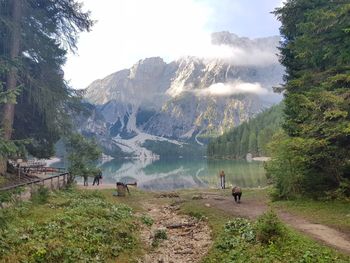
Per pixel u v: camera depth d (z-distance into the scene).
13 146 9.95
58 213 16.92
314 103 20.22
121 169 135.25
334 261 10.89
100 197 27.14
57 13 30.34
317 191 23.30
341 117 20.25
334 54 20.56
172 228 19.88
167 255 14.98
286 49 27.08
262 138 157.00
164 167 147.25
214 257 13.54
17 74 27.66
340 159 22.06
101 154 33.34
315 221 17.23
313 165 23.95
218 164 139.12
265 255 12.02
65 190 27.19
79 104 33.78
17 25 26.09
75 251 12.61
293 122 24.50
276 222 13.41
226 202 26.41
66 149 32.25
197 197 30.38
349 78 19.25
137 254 14.79
